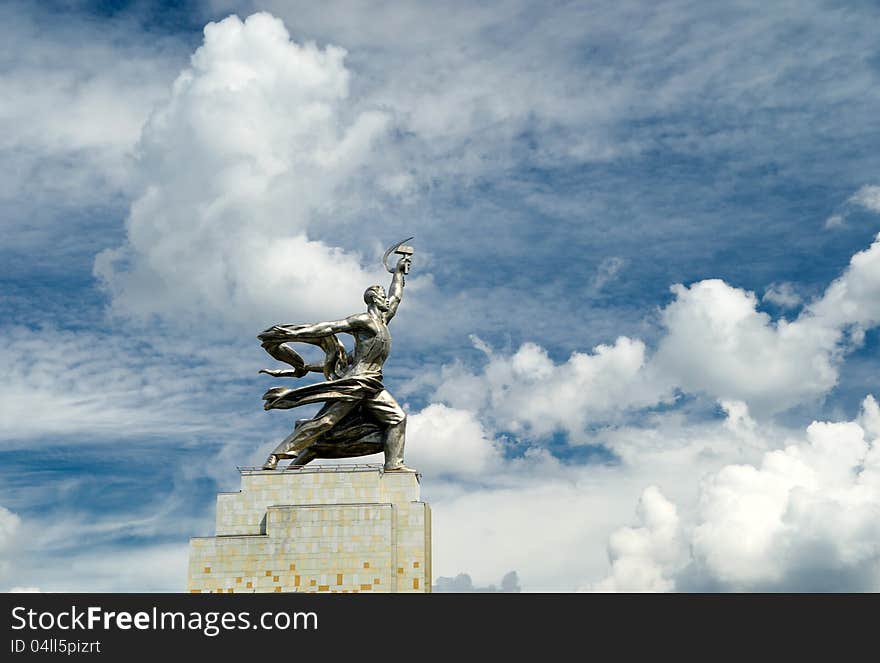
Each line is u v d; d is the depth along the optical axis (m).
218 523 81.12
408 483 82.31
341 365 86.81
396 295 88.31
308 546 79.06
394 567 79.62
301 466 83.25
